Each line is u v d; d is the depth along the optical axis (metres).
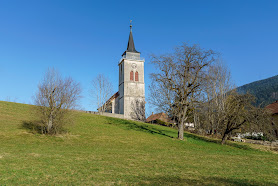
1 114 37.81
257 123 31.86
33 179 11.16
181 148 28.86
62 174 12.43
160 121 66.81
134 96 71.25
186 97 34.34
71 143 26.66
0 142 23.52
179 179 12.66
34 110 29.61
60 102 29.59
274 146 37.34
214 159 21.73
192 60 33.50
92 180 11.57
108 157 19.09
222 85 44.09
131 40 76.56
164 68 34.16
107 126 41.41
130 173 13.54
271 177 15.11
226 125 36.34
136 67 73.50
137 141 31.59
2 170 12.35
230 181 12.93
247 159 23.28
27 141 25.30
